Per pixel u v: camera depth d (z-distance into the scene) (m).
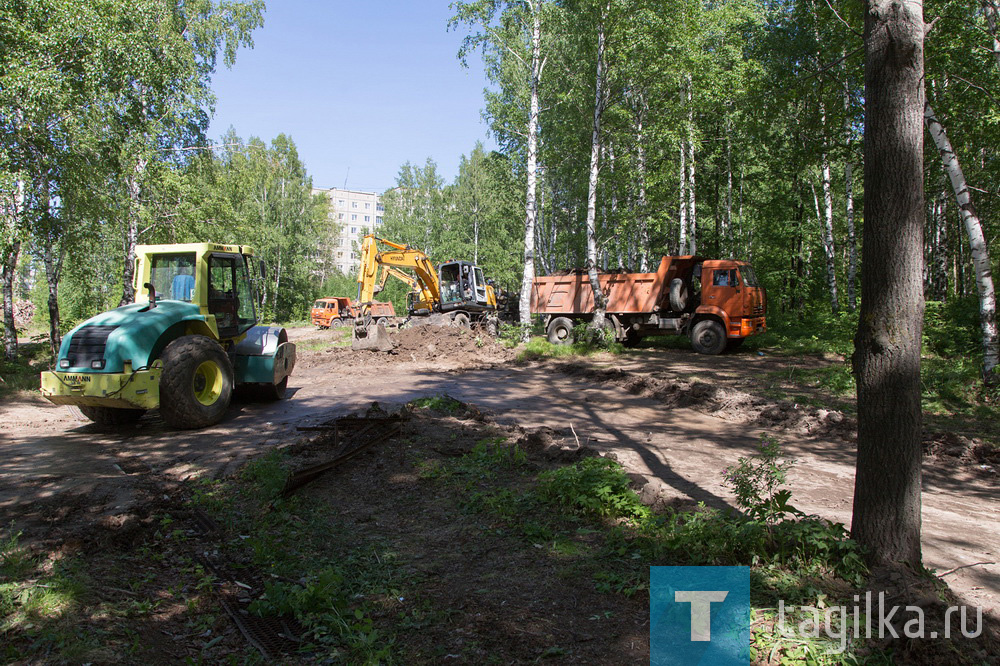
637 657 3.11
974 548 4.71
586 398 11.43
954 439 7.68
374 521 5.06
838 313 20.94
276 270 47.94
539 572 4.08
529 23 20.16
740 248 30.58
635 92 20.06
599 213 25.89
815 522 4.09
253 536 4.74
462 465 6.40
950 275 36.38
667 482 6.21
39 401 11.59
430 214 54.16
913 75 3.71
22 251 17.14
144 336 7.97
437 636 3.33
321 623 3.49
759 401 9.73
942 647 3.12
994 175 15.15
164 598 3.73
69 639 3.05
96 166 15.94
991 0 11.73
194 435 8.19
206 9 21.69
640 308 20.03
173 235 20.44
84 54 14.41
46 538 4.45
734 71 20.42
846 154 15.44
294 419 9.34
